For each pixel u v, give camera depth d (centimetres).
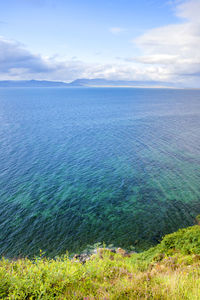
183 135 7600
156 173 4534
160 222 2984
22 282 732
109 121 10456
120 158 5394
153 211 3244
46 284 739
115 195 3684
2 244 2525
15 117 11450
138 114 12662
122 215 3147
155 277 849
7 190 3747
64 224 2923
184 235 1972
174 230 2816
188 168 4772
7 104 18662
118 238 2670
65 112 13625
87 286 761
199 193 3750
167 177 4347
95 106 17200
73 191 3791
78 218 3059
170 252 1809
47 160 5200
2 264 896
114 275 922
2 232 2723
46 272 836
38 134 7775
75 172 4556
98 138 7300
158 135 7631
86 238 2670
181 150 5972
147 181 4188
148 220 3028
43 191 3756
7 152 5709
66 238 2662
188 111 14000
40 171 4566
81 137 7438
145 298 612
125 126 9262
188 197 3628
